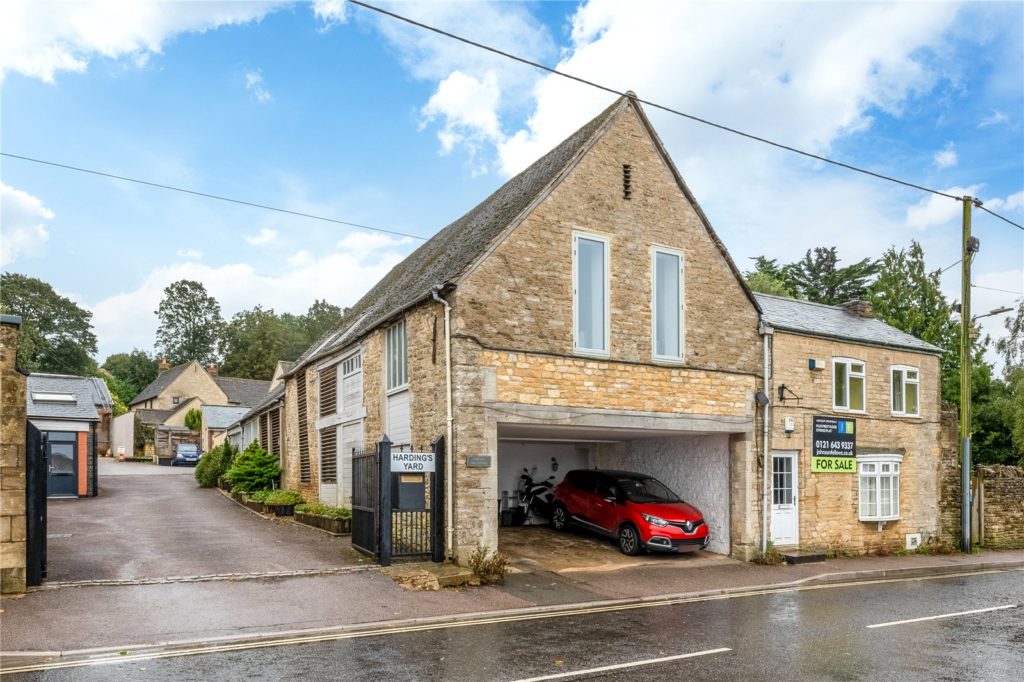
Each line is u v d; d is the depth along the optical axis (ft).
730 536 55.47
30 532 36.17
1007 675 26.22
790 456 58.49
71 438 91.09
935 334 119.75
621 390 49.60
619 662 26.81
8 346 34.78
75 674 24.08
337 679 23.93
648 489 56.39
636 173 52.19
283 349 280.10
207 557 45.32
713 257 55.31
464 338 44.16
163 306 306.35
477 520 43.42
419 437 48.21
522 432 55.16
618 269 50.52
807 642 30.81
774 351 57.62
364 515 46.47
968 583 50.01
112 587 36.24
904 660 28.14
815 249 156.87
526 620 34.06
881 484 63.46
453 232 68.23
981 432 114.01
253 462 86.28
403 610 34.14
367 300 86.53
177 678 23.75
